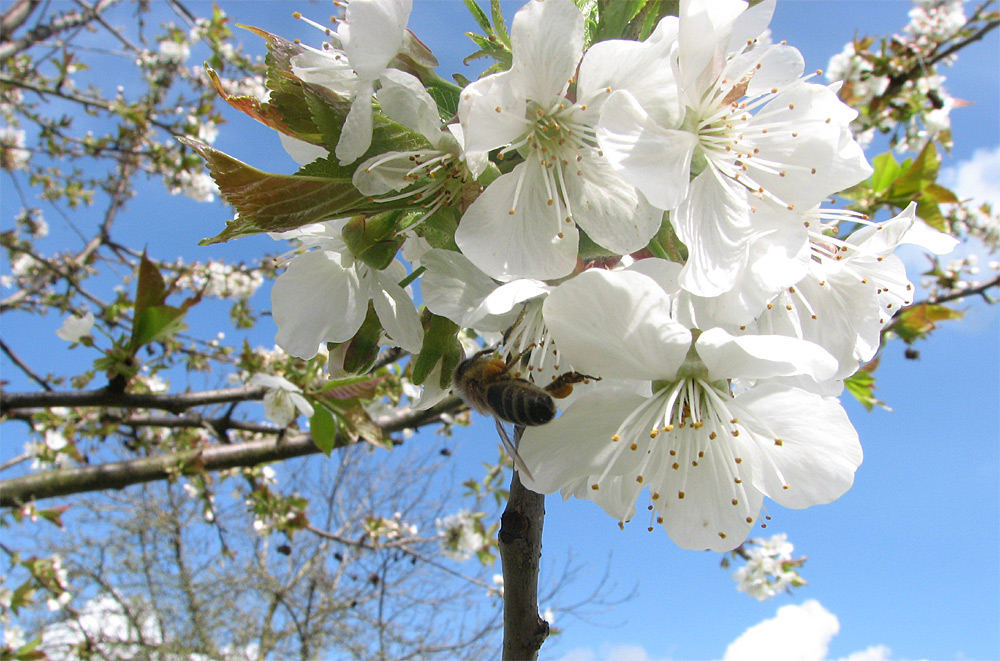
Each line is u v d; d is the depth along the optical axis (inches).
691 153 3.1
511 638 3.1
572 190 3.1
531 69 3.1
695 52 3.0
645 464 3.2
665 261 3.0
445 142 3.0
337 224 3.6
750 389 3.2
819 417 3.2
